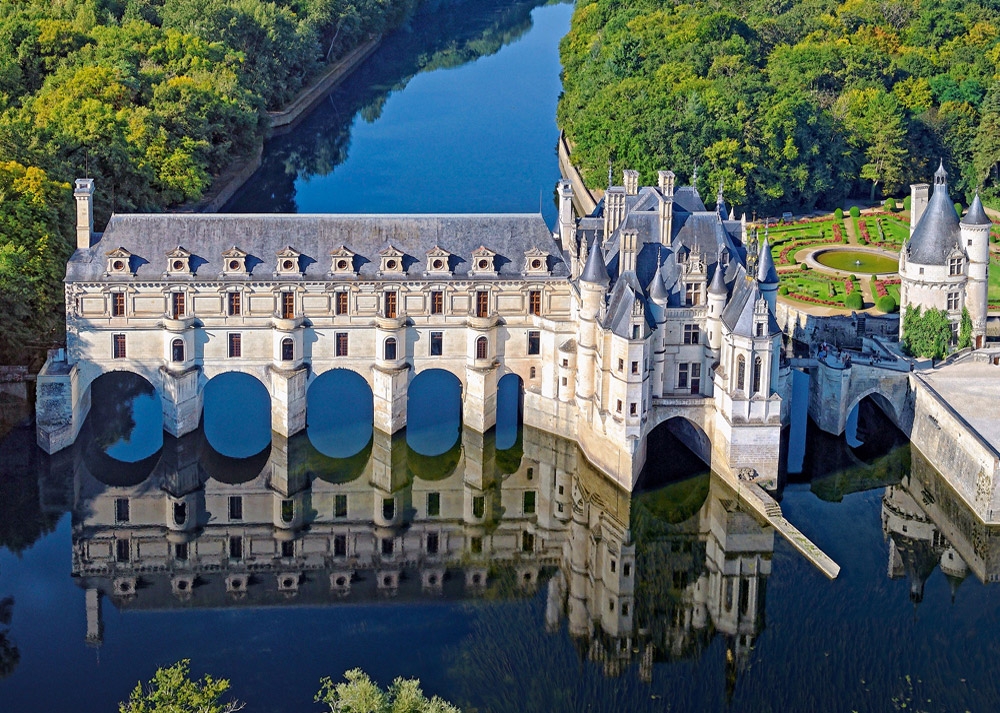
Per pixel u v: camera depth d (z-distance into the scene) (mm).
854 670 189000
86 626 194125
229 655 187250
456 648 192000
